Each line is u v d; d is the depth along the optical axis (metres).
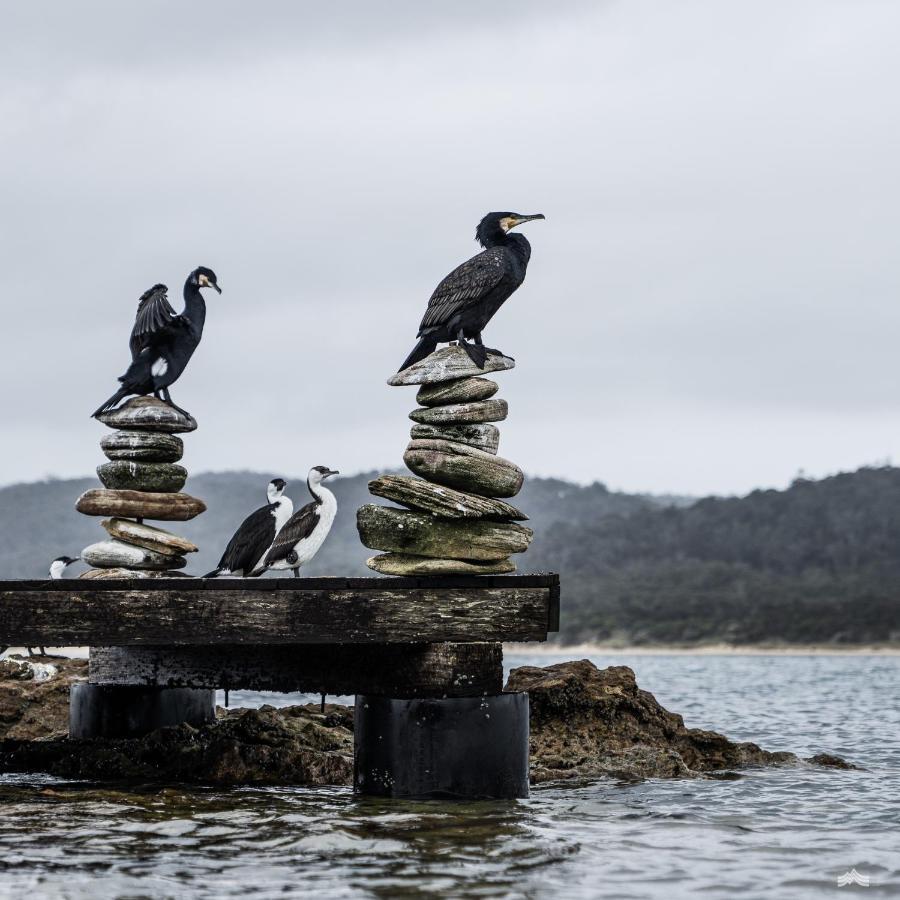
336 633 12.36
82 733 16.58
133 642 12.33
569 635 119.75
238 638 12.34
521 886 9.77
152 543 14.52
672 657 102.62
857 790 15.07
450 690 12.44
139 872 10.02
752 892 9.80
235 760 15.09
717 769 16.80
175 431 14.89
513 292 13.23
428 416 12.78
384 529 12.62
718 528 154.38
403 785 12.54
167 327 14.70
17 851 10.72
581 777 15.61
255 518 15.02
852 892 9.85
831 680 51.03
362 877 9.92
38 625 12.31
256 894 9.43
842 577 135.88
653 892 9.74
